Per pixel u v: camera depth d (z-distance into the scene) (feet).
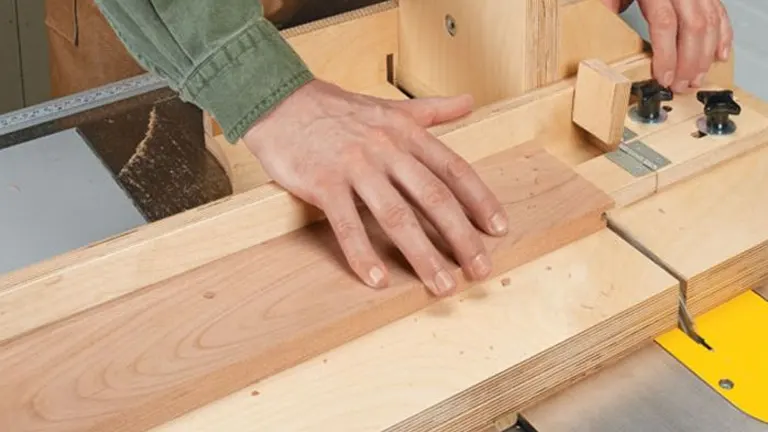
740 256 2.88
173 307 2.63
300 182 2.80
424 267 2.67
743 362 2.73
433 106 3.11
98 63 5.27
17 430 2.31
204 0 2.80
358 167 2.75
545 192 3.01
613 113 3.16
